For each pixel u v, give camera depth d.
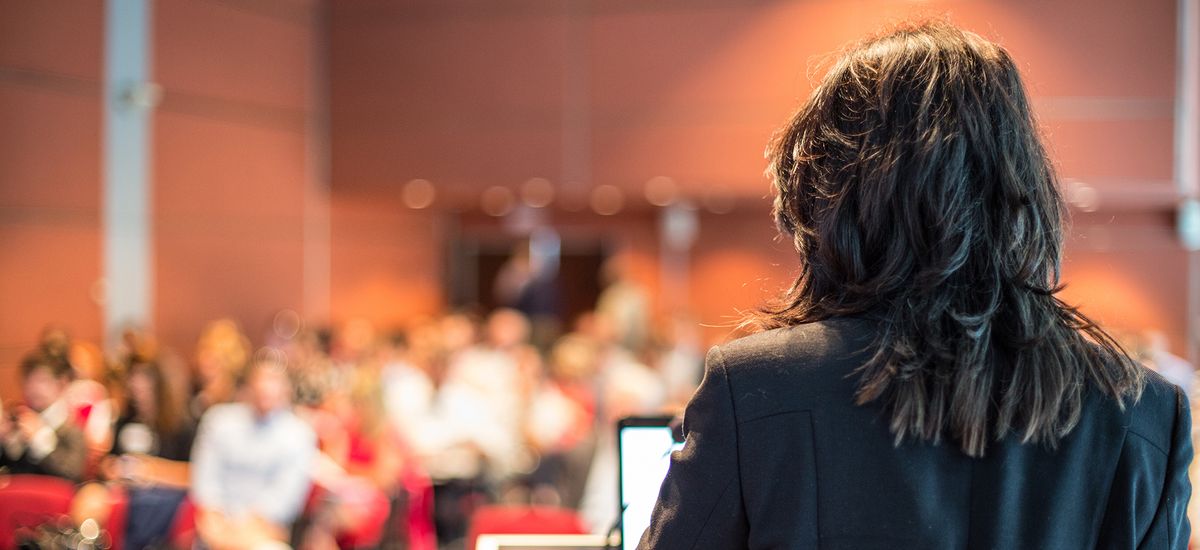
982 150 0.83
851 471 0.80
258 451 4.59
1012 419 0.81
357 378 5.60
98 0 5.41
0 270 4.84
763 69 6.23
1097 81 5.69
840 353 0.83
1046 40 5.72
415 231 8.05
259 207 6.52
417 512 4.99
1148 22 5.65
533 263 8.23
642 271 8.04
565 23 6.56
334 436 5.17
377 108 6.86
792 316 0.90
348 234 7.30
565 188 6.56
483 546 1.75
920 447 0.81
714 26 6.31
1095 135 5.70
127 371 4.83
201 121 6.08
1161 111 5.66
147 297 5.68
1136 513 0.81
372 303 7.57
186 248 5.96
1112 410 0.82
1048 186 0.87
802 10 6.16
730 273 7.82
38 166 5.05
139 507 4.23
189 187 5.98
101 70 5.43
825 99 0.89
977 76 0.85
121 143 5.54
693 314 7.89
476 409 5.64
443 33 6.75
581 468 4.54
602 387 5.52
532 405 5.72
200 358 5.46
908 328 0.81
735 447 0.83
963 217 0.82
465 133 6.71
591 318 7.34
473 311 8.33
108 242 5.44
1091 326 0.87
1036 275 0.85
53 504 3.53
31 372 4.33
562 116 6.56
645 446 1.36
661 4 6.41
